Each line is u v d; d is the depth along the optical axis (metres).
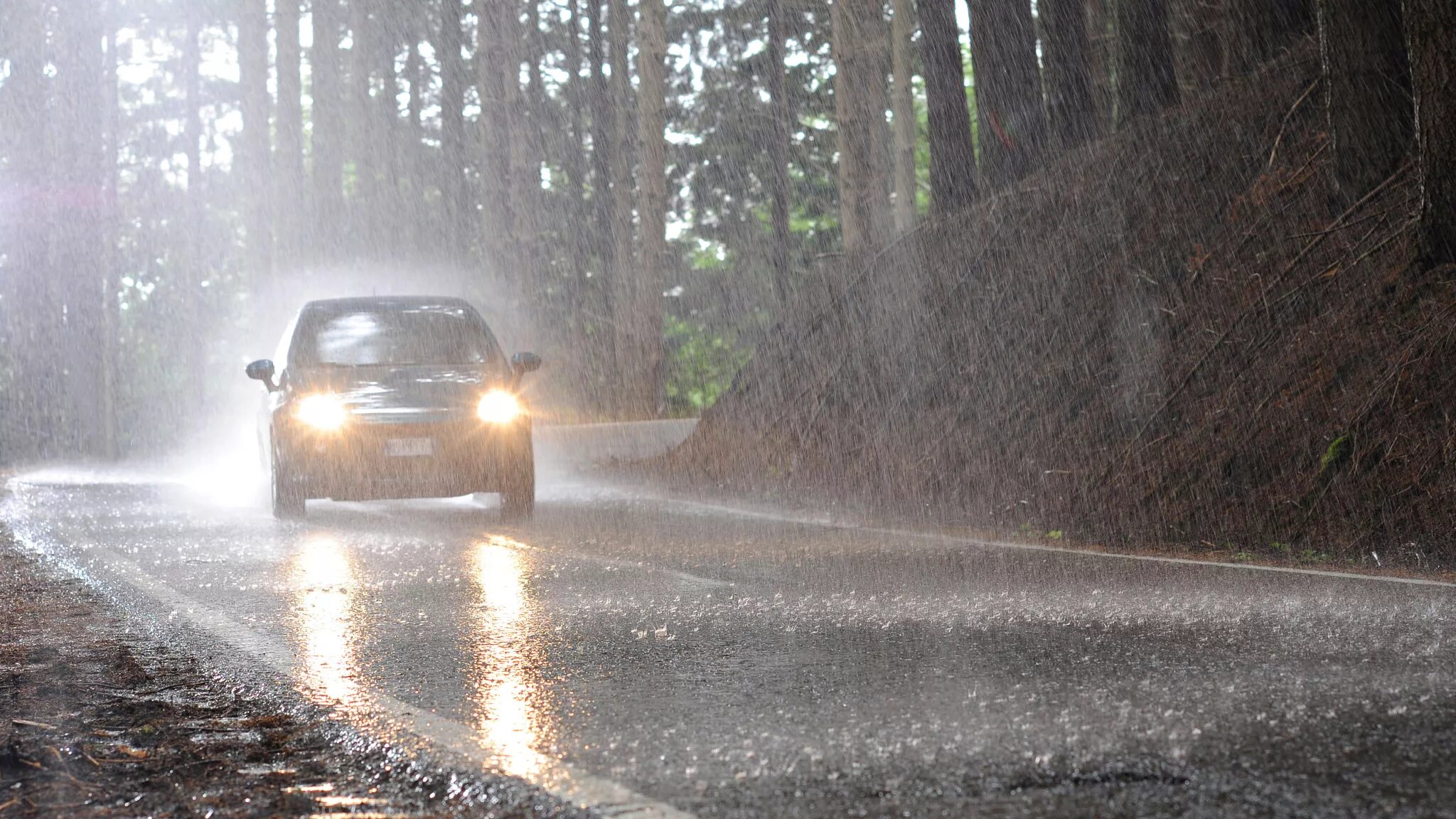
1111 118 40.75
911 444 25.23
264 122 56.69
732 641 10.46
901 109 49.81
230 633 11.36
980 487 22.59
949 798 6.16
